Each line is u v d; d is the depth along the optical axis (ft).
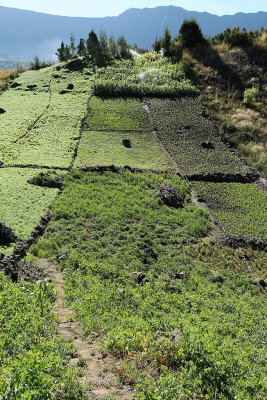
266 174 144.36
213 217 112.78
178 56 242.78
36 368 27.55
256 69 225.56
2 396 23.89
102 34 276.62
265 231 107.24
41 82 233.55
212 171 142.10
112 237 92.73
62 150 148.56
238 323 53.83
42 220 95.96
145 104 195.31
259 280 81.10
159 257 85.51
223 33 262.26
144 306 54.39
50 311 47.80
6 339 33.81
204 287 70.59
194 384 29.66
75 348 37.52
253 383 30.89
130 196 115.65
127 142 158.40
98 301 53.67
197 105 195.11
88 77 233.96
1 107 194.59
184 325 41.57
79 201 108.58
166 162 146.00
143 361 34.83
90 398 29.19
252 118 184.14
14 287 50.98
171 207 114.62
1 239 80.12
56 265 75.77
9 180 117.80
